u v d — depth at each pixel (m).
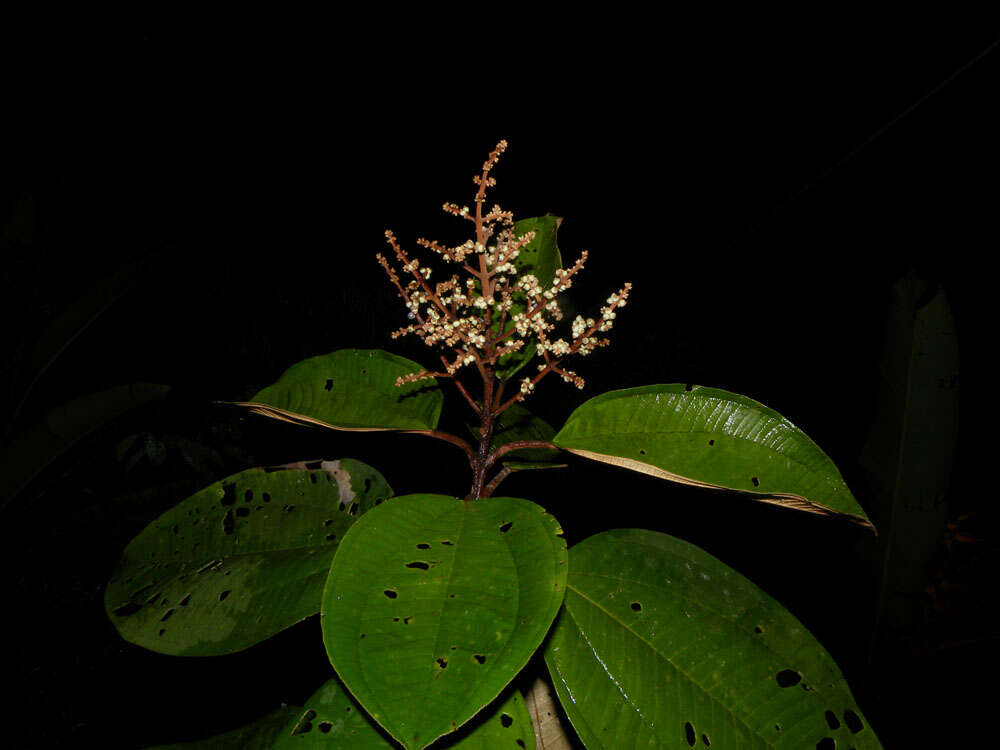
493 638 0.35
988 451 1.24
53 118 2.53
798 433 0.43
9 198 2.33
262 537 0.50
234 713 0.97
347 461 0.53
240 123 2.92
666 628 0.45
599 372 1.80
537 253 0.55
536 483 1.00
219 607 0.46
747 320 2.15
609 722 0.42
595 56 2.81
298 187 2.91
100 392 1.02
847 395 1.75
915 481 0.71
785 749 0.41
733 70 2.54
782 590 1.00
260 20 2.83
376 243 2.69
